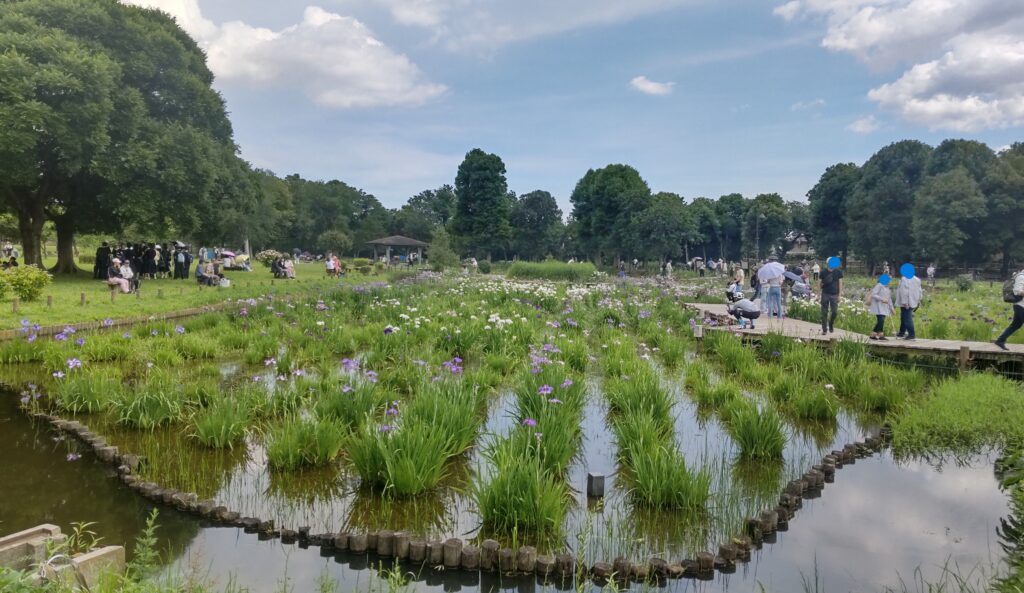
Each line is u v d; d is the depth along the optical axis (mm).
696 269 59031
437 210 118812
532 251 85875
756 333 13914
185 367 11344
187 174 29797
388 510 5609
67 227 32000
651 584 4488
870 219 57688
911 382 10023
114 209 28422
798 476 6535
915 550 5020
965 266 53312
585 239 73438
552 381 8172
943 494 6152
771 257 18094
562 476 6438
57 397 8953
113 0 30375
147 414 7809
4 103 22688
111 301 19406
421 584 4539
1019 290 11352
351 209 106000
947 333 14336
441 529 5270
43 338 13672
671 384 10609
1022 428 7531
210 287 26578
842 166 69562
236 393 8711
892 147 59625
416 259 68688
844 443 7695
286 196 83500
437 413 6887
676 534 5227
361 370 9945
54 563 3801
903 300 13023
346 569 4660
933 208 50156
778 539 5223
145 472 6402
